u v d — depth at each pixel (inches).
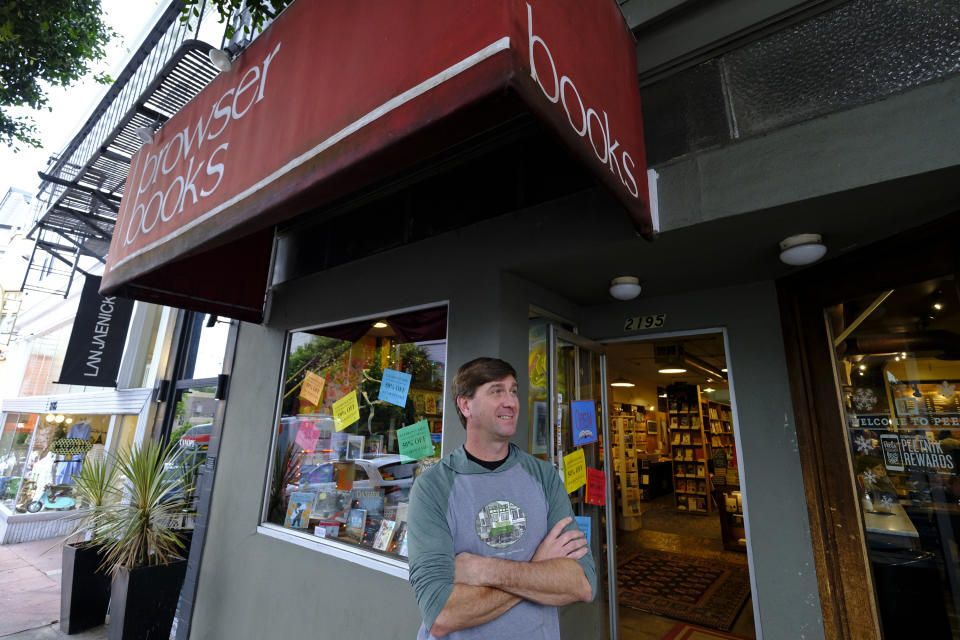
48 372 356.2
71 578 155.3
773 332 94.0
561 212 89.3
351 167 48.9
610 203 82.1
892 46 61.4
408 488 110.5
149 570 135.1
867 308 79.4
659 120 79.4
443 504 53.4
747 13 72.7
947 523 68.5
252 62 73.9
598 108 54.3
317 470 132.0
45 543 261.0
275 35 70.5
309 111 57.4
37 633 153.4
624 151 61.0
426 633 50.4
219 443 156.9
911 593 71.9
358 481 121.5
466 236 104.9
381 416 120.6
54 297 377.1
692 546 232.8
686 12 78.6
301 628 113.0
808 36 68.5
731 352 98.3
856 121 60.9
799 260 75.5
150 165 98.8
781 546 85.3
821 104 64.7
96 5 182.2
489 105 43.1
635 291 96.2
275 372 145.2
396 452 115.0
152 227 88.6
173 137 92.6
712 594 167.5
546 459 100.0
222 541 143.1
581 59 52.1
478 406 57.4
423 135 44.1
